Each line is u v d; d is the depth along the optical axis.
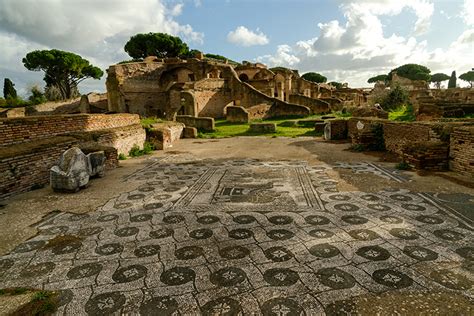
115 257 3.63
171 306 2.74
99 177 7.88
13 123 7.63
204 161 10.22
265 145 13.86
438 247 3.64
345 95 39.50
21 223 4.79
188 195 6.11
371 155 10.09
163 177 7.86
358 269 3.22
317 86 40.94
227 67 30.17
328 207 5.14
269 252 3.64
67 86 45.97
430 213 4.70
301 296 2.82
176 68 34.94
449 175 6.89
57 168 6.48
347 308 2.65
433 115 14.99
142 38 49.00
